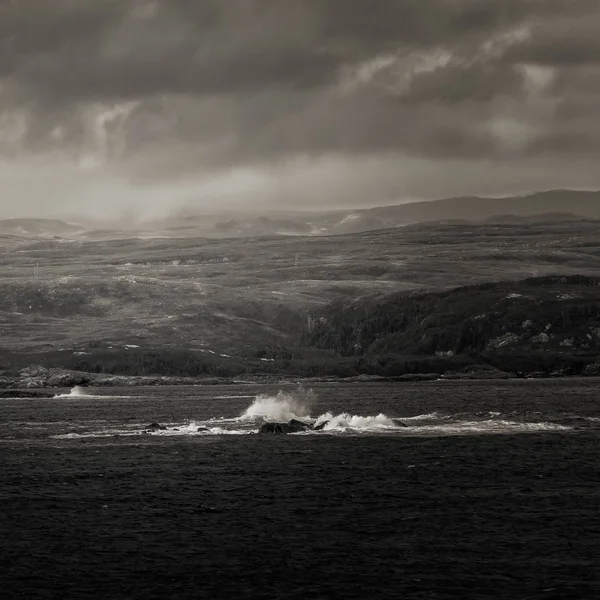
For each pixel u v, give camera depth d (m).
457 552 156.50
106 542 166.62
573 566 147.75
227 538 168.25
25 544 165.88
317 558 154.38
